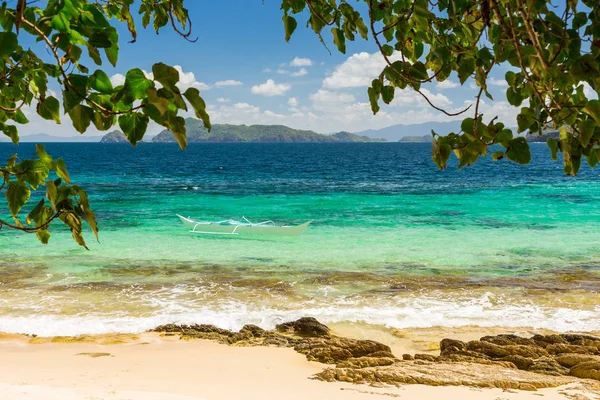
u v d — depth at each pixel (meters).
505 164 94.56
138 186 53.44
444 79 2.18
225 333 11.35
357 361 9.39
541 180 57.41
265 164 103.38
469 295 14.07
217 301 13.53
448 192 44.50
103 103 1.71
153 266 17.45
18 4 1.65
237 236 23.34
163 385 8.48
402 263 17.97
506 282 15.41
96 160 118.50
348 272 16.69
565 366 9.12
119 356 9.98
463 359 9.53
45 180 2.11
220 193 45.66
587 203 34.88
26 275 16.05
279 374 9.06
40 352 10.16
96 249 20.19
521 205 34.25
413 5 2.22
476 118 1.94
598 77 1.67
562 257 18.72
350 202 37.69
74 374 8.96
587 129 1.80
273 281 15.55
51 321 11.89
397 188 49.53
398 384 8.42
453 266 17.48
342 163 106.25
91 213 2.04
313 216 30.47
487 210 31.97
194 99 1.60
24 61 1.91
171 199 40.53
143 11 3.45
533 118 1.94
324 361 9.74
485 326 11.70
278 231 23.81
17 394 7.30
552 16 1.78
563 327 11.58
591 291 14.38
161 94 1.58
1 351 10.17
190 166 95.56
